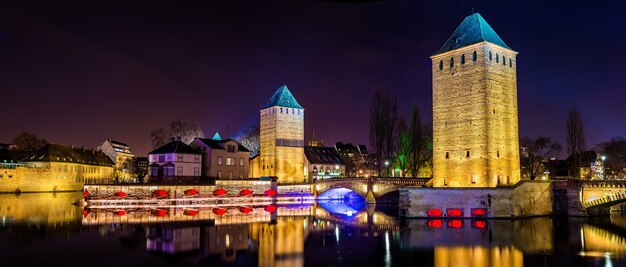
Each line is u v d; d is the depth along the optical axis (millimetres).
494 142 70188
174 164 107062
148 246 44906
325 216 73375
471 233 52562
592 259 39094
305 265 37406
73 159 137375
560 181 71688
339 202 110125
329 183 104438
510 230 54625
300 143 128250
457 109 73438
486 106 69500
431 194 66875
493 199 64875
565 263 37750
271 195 101250
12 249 42625
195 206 88438
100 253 41500
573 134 96375
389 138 102688
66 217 65688
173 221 63875
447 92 75250
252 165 132625
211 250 43344
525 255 40812
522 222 61781
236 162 119000
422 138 111938
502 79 73062
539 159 117750
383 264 37750
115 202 83625
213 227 58281
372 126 103500
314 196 108250
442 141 75250
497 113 71375
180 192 90125
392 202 105938
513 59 75750
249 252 42625
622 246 44688
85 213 71688
